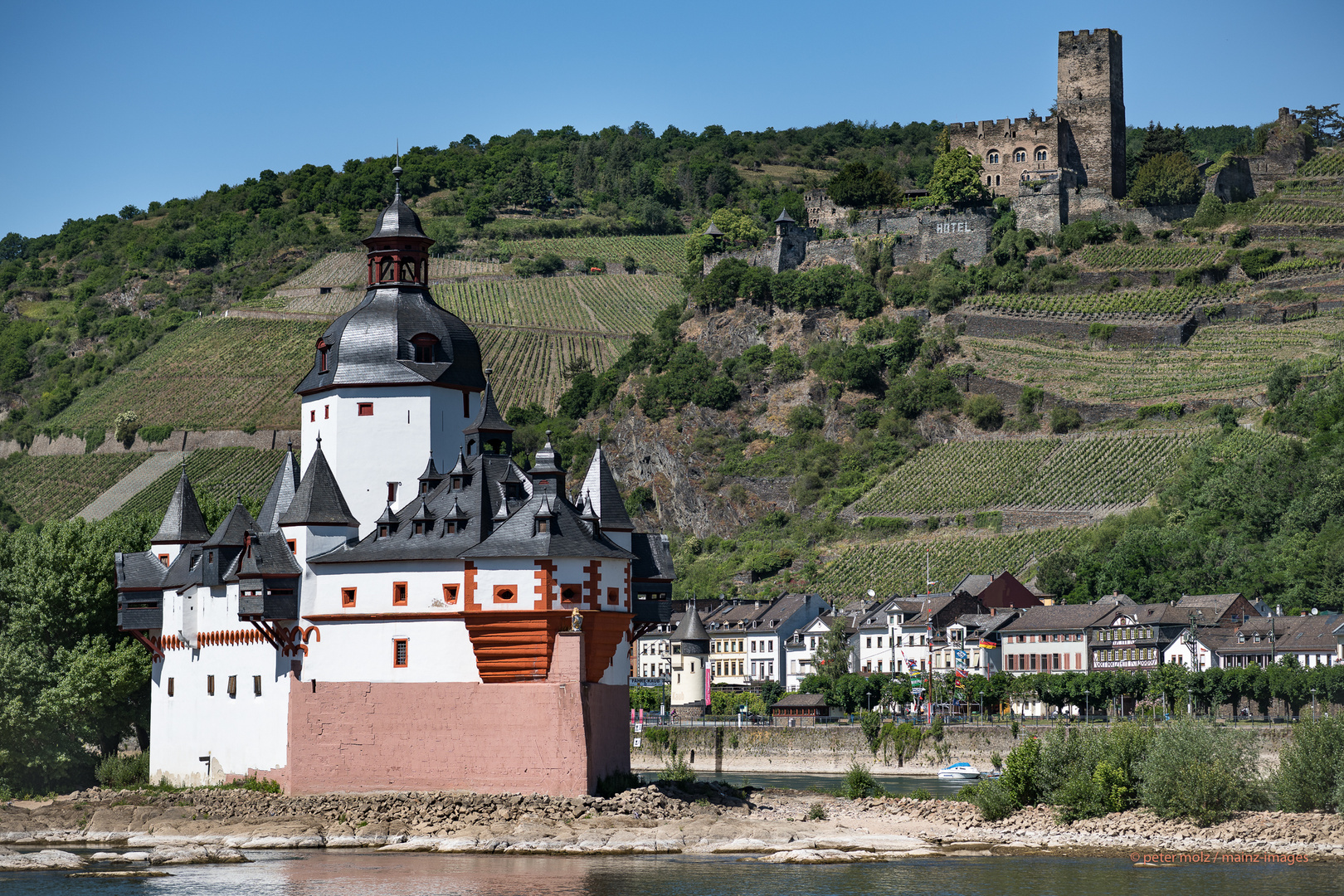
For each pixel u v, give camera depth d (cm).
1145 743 11050
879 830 10562
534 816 9925
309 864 9250
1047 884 8700
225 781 11119
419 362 11238
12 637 12088
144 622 12000
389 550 10450
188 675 11612
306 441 11462
